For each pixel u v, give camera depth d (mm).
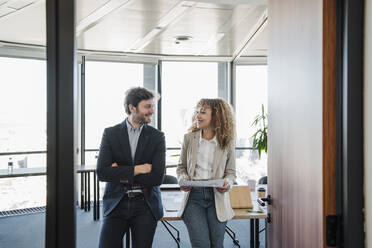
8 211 5848
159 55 7449
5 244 4391
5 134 6000
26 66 6098
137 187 2293
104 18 4707
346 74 1291
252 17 4715
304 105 1555
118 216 2242
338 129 1339
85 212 6078
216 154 2602
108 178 2275
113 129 2396
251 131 7641
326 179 1352
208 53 7285
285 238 1830
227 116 2633
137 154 2355
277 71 1944
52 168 1459
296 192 1663
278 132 1939
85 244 4438
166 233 4934
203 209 2535
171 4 4164
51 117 1459
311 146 1475
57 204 1468
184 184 2502
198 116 2615
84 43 6277
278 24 1919
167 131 7656
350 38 1282
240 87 7691
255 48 6691
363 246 1279
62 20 1457
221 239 2506
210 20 4852
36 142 6191
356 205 1283
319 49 1385
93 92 7105
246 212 2875
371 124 1227
